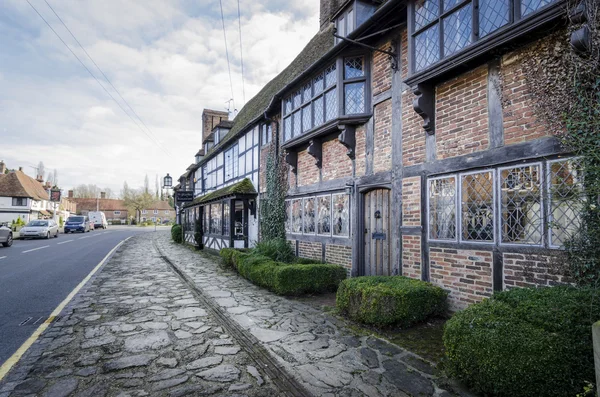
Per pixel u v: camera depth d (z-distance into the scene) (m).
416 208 5.76
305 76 8.73
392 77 6.46
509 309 3.25
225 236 13.54
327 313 5.53
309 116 8.76
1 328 4.74
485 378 2.90
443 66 4.94
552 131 3.86
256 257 8.52
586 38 3.37
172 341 4.31
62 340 4.30
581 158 3.54
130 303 6.14
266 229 11.34
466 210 4.92
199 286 7.65
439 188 5.37
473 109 4.86
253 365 3.65
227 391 3.10
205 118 27.41
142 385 3.19
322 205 8.69
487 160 4.62
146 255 14.30
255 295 6.83
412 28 5.55
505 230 4.41
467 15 4.72
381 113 6.77
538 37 4.03
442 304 5.02
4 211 39.50
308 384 3.20
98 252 15.09
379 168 6.74
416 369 3.50
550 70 3.90
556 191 3.86
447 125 5.27
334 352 3.94
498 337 2.88
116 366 3.58
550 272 3.88
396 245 6.16
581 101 3.52
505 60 4.45
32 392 3.03
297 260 8.92
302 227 9.58
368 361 3.70
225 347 4.14
